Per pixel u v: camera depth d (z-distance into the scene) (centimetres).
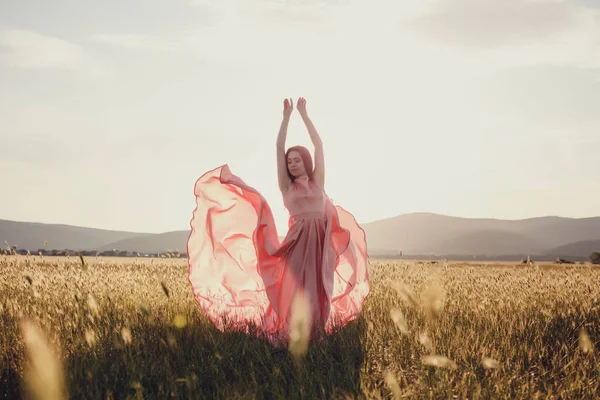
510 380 440
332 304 738
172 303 760
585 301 808
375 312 748
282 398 407
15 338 534
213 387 449
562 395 423
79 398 398
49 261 1828
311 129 703
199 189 707
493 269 1786
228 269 710
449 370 447
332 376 451
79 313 620
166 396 405
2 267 1408
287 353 514
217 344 528
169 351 510
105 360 475
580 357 516
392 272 1442
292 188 686
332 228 699
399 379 449
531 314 705
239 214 720
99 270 1416
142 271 1453
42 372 265
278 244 689
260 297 707
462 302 826
